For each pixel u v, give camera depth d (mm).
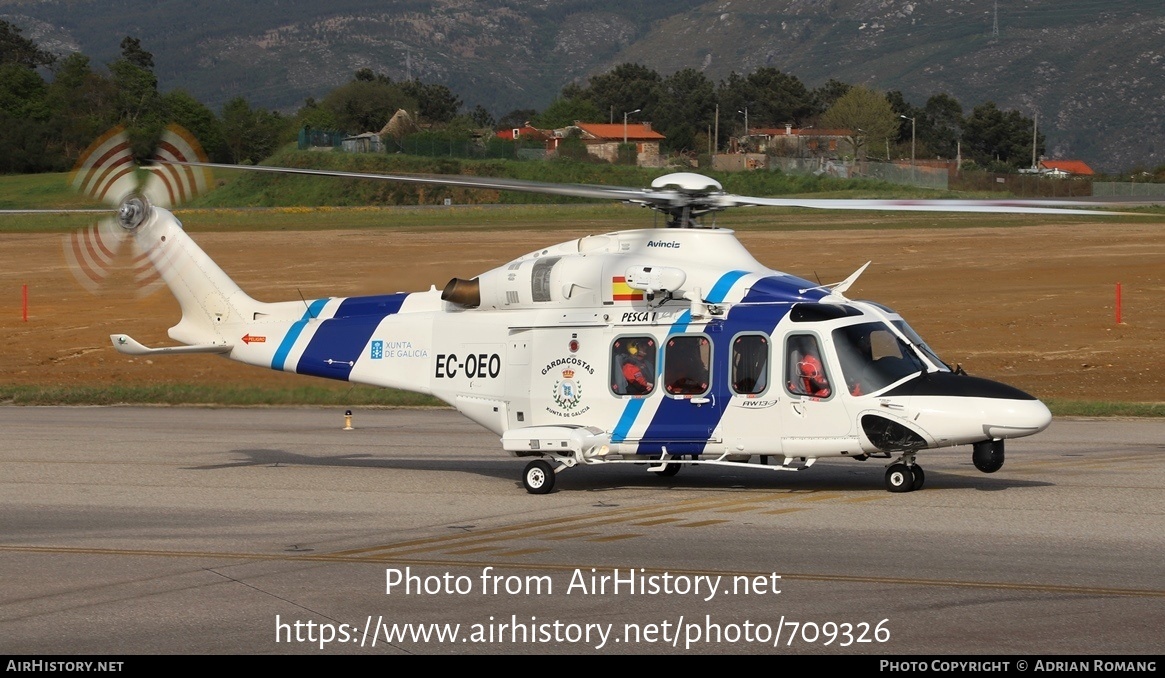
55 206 187000
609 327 30766
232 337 35594
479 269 99812
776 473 33719
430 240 125438
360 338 34031
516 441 30719
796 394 29000
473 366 32438
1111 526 25281
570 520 27203
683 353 30000
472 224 151125
